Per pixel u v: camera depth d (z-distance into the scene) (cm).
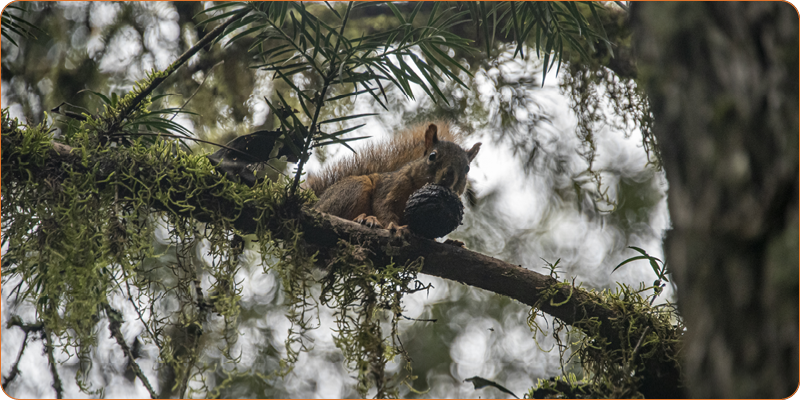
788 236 321
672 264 376
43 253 516
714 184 349
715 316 340
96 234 515
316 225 580
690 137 362
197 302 540
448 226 593
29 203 529
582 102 951
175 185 556
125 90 1038
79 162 540
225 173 573
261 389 1093
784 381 311
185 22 1097
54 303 511
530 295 580
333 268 573
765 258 328
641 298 586
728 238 340
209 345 959
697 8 373
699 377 345
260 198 571
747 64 352
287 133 569
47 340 563
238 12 556
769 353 318
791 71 344
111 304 609
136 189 551
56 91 1029
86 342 509
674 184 374
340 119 556
